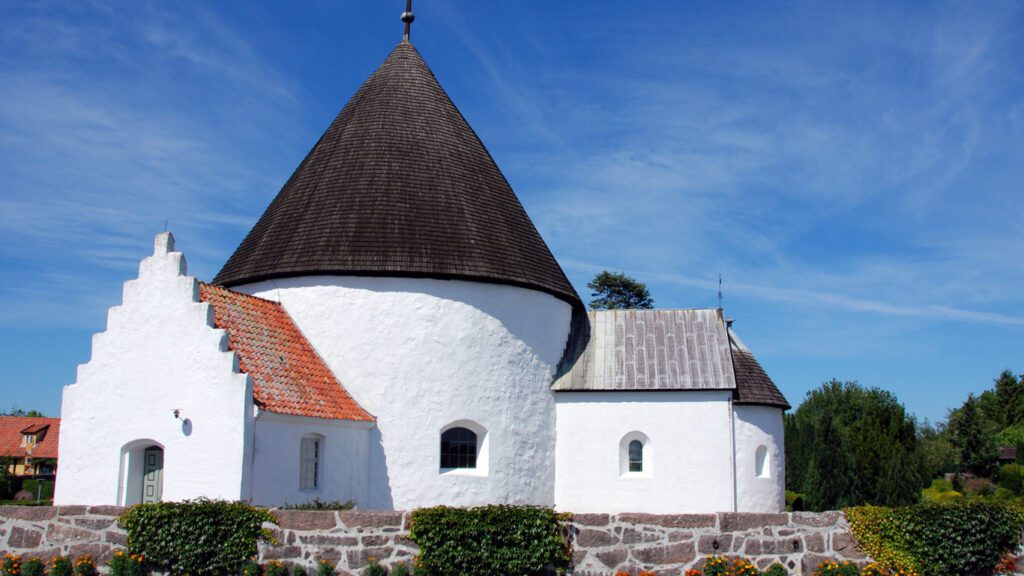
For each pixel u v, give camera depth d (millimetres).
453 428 24250
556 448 26172
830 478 37562
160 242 20578
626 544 15828
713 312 28234
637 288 62031
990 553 16812
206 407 19203
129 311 20562
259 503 18969
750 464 25953
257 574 15445
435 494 23141
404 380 23312
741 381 26766
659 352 27047
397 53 28969
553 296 26766
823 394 85062
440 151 26484
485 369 24328
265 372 20688
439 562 15500
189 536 15773
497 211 26328
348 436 22172
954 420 69938
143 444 20250
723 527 15945
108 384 20406
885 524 16312
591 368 26812
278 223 25250
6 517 16469
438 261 23891
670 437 25719
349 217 24297
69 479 20406
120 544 16031
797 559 16000
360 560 15625
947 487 55875
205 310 19688
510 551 15594
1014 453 74688
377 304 23594
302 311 23828
